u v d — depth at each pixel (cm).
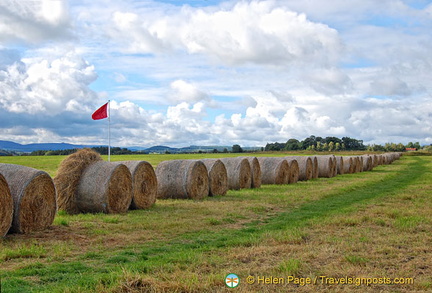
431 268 688
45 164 3988
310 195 1769
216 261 719
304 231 973
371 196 1756
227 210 1341
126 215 1255
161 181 1680
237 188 2081
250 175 2189
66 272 668
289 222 1127
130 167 1403
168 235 963
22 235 958
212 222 1114
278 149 11512
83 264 710
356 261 720
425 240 883
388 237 914
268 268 677
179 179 1662
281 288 590
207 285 587
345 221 1103
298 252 779
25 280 620
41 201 1024
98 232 977
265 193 1897
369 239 891
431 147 14550
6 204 925
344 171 3644
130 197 1359
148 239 921
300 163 2806
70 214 1278
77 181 1291
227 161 2131
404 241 881
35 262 712
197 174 1700
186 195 1656
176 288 573
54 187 1070
